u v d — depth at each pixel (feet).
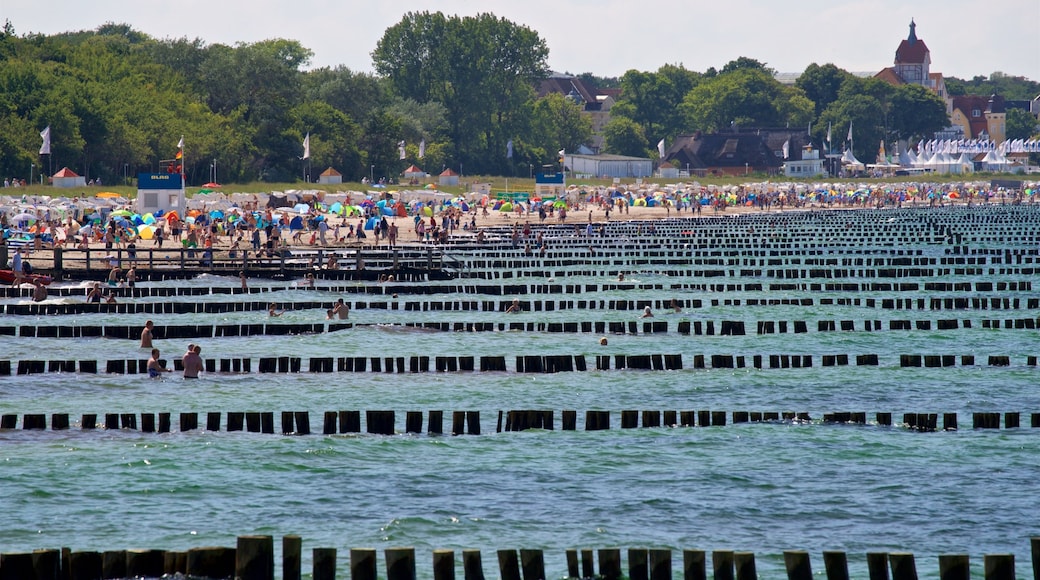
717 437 485.56
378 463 445.78
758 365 649.20
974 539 372.17
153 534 369.71
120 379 592.19
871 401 569.23
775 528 381.40
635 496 410.52
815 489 419.74
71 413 522.88
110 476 424.05
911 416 500.74
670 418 500.33
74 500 399.24
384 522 381.60
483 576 317.63
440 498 406.62
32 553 288.71
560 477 431.43
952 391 588.91
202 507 395.14
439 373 621.72
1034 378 619.26
